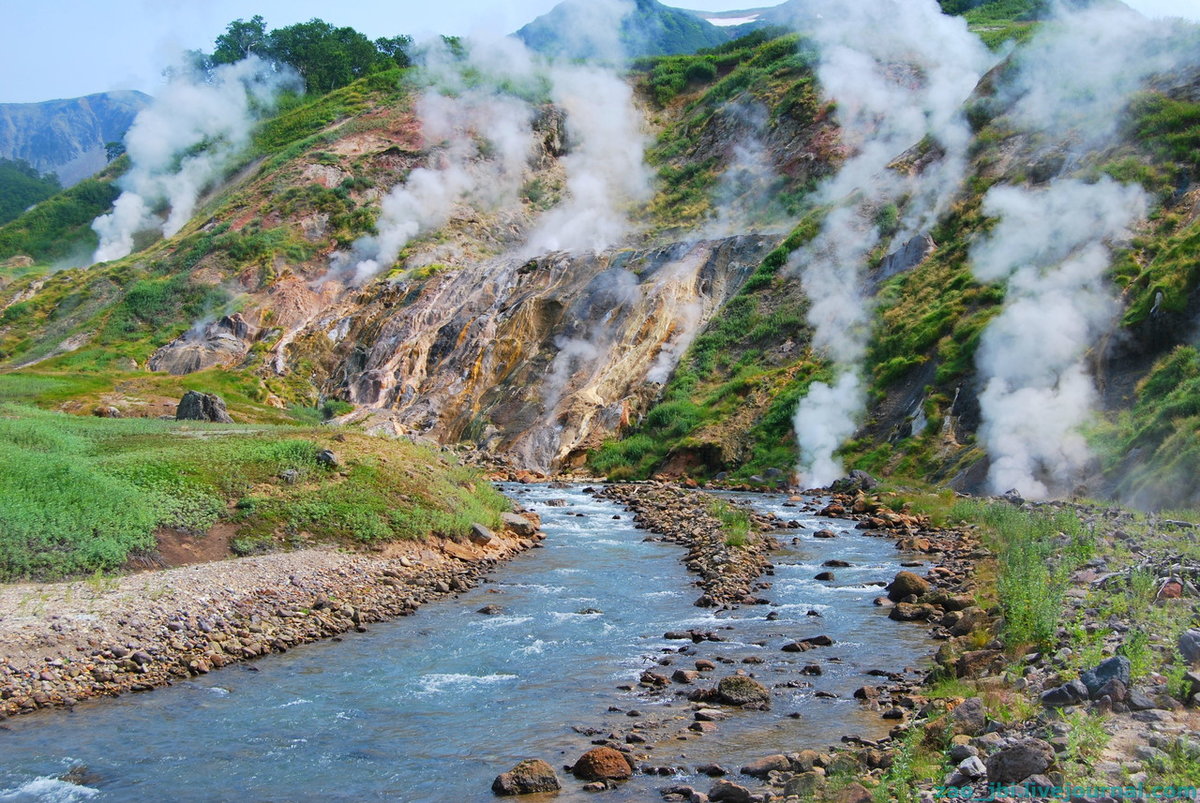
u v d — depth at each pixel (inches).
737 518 967.0
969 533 903.7
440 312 2133.4
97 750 404.8
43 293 2481.5
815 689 460.8
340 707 456.1
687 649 538.0
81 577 618.5
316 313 2267.5
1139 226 1403.8
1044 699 366.0
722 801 332.5
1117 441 1099.9
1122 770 293.9
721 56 3147.1
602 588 714.2
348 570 701.3
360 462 888.9
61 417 1182.3
